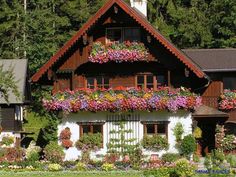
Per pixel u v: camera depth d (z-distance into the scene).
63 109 36.62
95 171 33.47
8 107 47.06
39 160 36.78
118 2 36.50
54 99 36.84
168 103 36.03
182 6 67.81
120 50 37.09
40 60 57.25
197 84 38.50
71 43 36.78
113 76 38.72
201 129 41.31
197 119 39.88
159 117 37.06
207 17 65.75
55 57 36.91
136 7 44.53
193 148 36.09
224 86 42.25
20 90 47.41
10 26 58.91
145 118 37.12
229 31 62.66
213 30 64.50
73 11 63.69
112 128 37.25
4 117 46.94
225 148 39.19
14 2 61.12
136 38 37.81
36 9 61.00
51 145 36.75
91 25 36.59
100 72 38.72
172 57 37.31
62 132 37.22
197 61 43.22
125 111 37.09
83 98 36.62
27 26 58.88
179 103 36.06
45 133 38.22
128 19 37.44
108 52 37.12
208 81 37.38
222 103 41.44
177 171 29.42
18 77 48.94
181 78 37.94
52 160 36.06
